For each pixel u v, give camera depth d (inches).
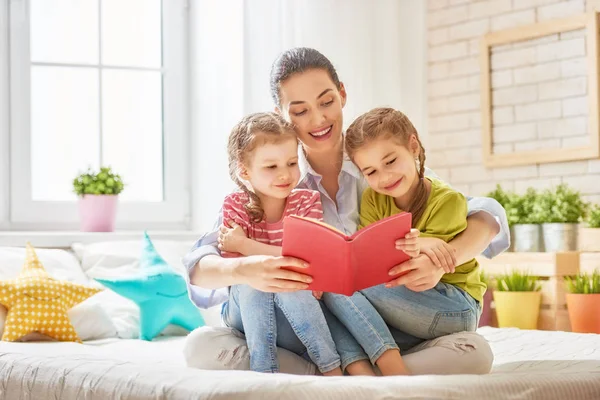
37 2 166.7
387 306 82.6
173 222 176.2
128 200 172.7
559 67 171.5
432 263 77.0
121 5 174.6
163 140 177.3
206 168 172.9
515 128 178.4
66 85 169.2
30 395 81.4
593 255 156.1
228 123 171.0
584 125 167.3
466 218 87.4
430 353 79.4
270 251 82.3
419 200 87.0
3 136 161.6
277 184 84.6
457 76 188.7
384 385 61.5
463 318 83.3
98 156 172.1
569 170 170.2
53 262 138.8
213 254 83.0
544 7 173.6
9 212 161.6
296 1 175.0
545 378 67.9
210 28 174.1
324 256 71.7
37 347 105.8
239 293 81.1
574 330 149.7
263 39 171.0
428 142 193.0
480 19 184.4
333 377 63.6
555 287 155.5
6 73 162.7
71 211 165.6
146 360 91.1
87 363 79.2
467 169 186.9
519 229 163.3
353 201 95.3
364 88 182.5
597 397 68.9
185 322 136.1
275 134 84.4
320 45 177.6
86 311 130.2
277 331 83.4
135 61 175.8
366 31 183.5
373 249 72.2
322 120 92.3
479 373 79.9
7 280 126.0
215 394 59.8
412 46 192.1
